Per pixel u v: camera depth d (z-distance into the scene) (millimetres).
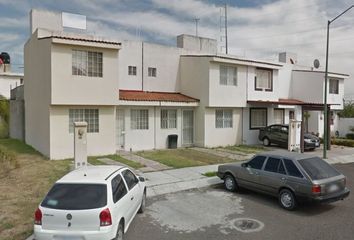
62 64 15648
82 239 5883
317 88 28141
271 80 25297
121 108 18953
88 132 16875
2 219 8188
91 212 5945
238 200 10320
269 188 9938
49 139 15906
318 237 7395
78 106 16438
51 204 6086
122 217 6742
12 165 14195
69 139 16344
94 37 19016
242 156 18219
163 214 8953
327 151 21547
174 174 13367
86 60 16344
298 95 29328
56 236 5914
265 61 24766
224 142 22422
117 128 18922
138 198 8344
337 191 9125
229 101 22109
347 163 18031
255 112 24250
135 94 19891
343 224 8227
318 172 9203
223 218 8672
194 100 21391
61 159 16000
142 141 19781
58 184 6418
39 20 18391
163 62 22172
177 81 22906
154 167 14570
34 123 19016
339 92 30359
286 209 9367
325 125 18844
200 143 21609
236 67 22531
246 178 10719
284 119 26719
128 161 15734
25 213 8609
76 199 6117
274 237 7410
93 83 16547
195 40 25031
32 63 19016
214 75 21203
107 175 6922
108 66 16969
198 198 10539
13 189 10781
